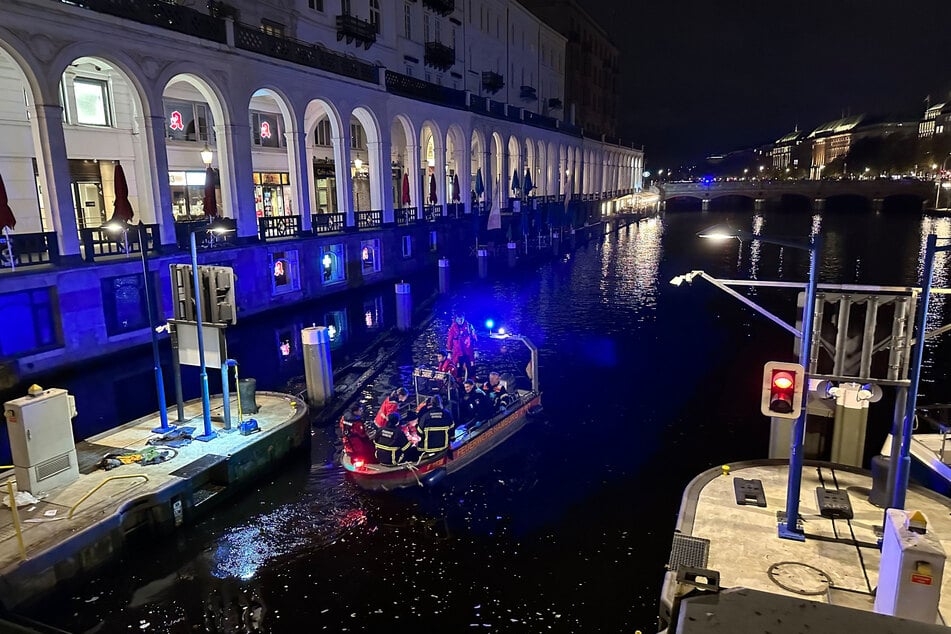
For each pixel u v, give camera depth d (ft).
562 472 44.70
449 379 47.88
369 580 32.19
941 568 18.90
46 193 62.95
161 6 73.61
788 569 25.67
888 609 20.11
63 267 63.10
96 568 30.99
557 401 59.77
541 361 73.77
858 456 36.50
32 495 33.14
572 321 94.84
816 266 26.30
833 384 36.01
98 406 55.83
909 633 5.70
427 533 36.32
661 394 62.13
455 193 154.61
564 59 237.45
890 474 28.35
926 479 36.83
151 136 73.46
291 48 94.43
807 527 28.73
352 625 29.07
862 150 521.65
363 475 39.01
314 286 100.01
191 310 41.01
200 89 82.64
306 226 99.81
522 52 199.31
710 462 46.75
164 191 75.25
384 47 127.13
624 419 55.26
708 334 87.04
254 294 88.28
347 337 83.46
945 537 27.71
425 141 158.10
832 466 34.40
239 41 85.05
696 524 28.96
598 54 280.31
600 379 66.80
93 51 66.13
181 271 40.96
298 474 42.91
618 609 30.19
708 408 58.18
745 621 5.97
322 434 50.01
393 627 28.96
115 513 31.81
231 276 39.78
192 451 39.11
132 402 57.06
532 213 179.01
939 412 48.29
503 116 169.48
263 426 43.24
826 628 5.86
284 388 62.28
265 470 41.60
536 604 30.53
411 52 137.08
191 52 77.77
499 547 35.17
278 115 118.62
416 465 39.40
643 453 48.19
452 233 144.05
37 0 59.72
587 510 39.40
